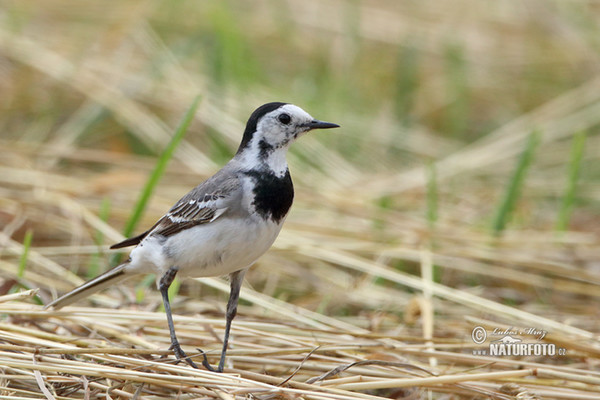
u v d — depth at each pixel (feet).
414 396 28.86
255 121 29.55
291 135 29.63
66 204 43.34
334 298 39.60
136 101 55.93
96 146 54.19
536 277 41.04
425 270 40.14
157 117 54.90
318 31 67.46
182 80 57.82
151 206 44.86
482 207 49.19
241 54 59.06
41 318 30.78
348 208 46.65
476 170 53.06
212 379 25.41
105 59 59.31
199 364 29.43
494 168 53.36
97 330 30.50
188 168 50.03
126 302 35.04
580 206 50.24
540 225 47.70
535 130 44.42
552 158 54.60
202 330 31.71
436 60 65.31
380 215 46.14
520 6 70.49
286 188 29.48
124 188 46.73
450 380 26.73
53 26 63.41
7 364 26.07
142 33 62.85
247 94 56.54
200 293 39.93
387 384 26.68
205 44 61.98
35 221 42.24
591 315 37.93
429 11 70.64
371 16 69.36
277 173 29.37
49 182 46.19
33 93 56.49
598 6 69.72
